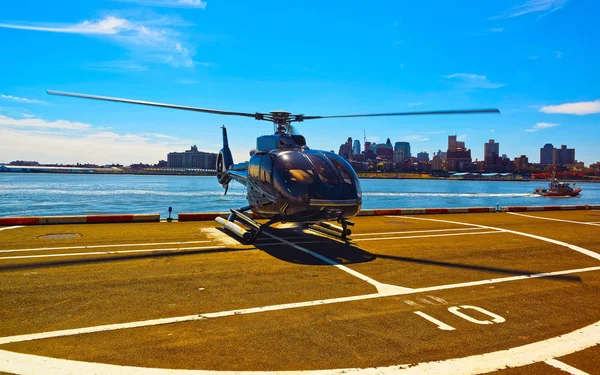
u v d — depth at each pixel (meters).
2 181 113.38
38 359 3.72
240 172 14.04
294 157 9.70
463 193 91.31
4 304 5.19
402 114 9.84
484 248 9.84
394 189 111.19
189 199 54.38
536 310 5.40
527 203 62.06
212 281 6.51
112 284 6.20
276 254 8.71
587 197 84.38
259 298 5.71
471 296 5.97
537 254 9.23
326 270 7.39
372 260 8.30
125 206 43.34
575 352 4.13
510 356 4.01
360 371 3.64
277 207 9.48
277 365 3.72
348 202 9.09
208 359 3.81
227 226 11.23
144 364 3.68
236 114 11.30
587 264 8.27
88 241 9.67
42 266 7.18
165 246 9.31
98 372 3.51
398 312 5.23
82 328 4.48
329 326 4.71
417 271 7.44
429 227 13.53
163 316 4.92
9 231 10.86
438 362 3.85
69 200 50.34
